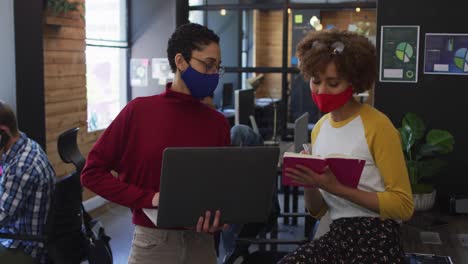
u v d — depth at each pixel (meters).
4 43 3.33
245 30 8.24
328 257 1.60
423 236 2.68
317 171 1.51
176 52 1.79
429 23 3.26
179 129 1.80
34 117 3.43
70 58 5.04
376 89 3.36
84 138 5.38
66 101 5.00
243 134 3.48
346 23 6.32
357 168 1.49
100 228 2.92
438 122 3.31
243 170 1.62
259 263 2.70
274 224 3.21
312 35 1.66
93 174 1.76
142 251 1.81
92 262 2.83
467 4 3.21
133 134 1.80
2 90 3.36
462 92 3.28
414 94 3.33
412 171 3.09
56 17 4.67
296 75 6.68
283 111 6.17
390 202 1.51
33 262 2.67
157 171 1.78
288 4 5.95
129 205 1.73
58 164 4.89
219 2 6.56
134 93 6.92
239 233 2.65
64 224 2.67
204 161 1.58
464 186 3.30
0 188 2.67
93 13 5.91
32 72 3.41
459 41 3.25
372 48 1.62
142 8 6.80
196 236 1.83
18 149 2.64
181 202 1.60
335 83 1.58
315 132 1.77
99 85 6.11
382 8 3.30
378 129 1.55
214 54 1.77
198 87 1.78
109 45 6.27
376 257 1.55
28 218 2.67
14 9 3.32
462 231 2.76
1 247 2.69
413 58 3.30
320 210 1.84
